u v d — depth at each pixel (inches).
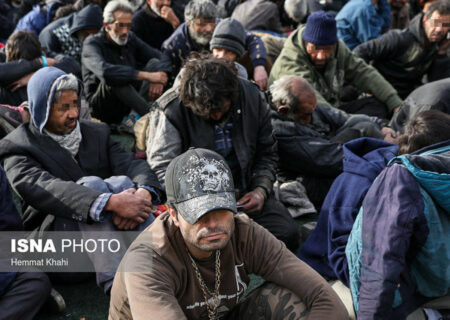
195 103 102.9
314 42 161.2
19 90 149.3
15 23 289.4
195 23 170.9
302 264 71.2
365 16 213.8
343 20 218.4
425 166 75.9
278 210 118.6
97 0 245.8
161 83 175.8
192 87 102.2
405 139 86.0
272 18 225.9
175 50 177.3
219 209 60.3
